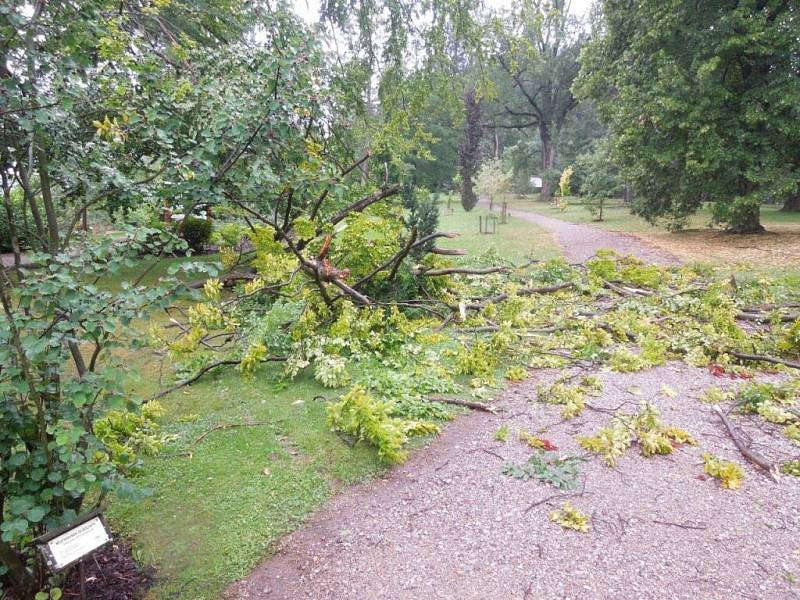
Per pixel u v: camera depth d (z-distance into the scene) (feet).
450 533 8.29
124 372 5.99
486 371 15.21
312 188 13.30
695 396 13.61
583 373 15.48
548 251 42.96
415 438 11.60
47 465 5.89
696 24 44.88
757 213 49.52
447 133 114.01
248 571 7.59
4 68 6.54
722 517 8.58
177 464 10.38
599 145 87.25
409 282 21.68
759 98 41.86
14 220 7.72
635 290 24.17
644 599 6.84
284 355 16.26
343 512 8.96
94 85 9.11
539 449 10.91
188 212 9.59
